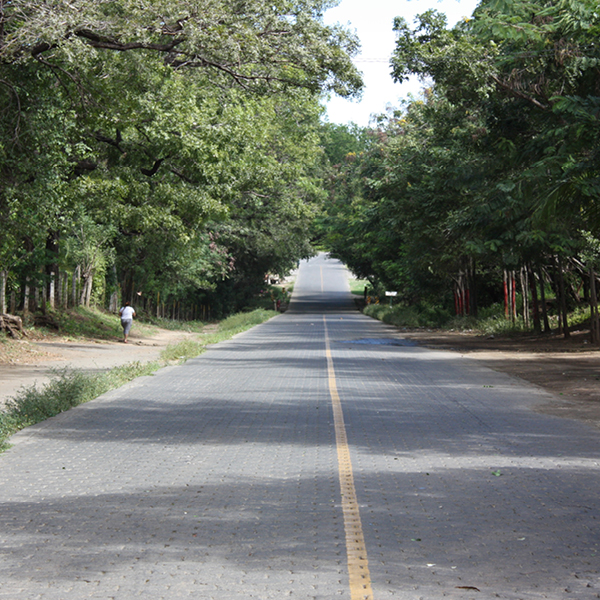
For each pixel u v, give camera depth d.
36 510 6.16
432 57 19.55
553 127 18.94
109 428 10.25
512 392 14.40
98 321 36.06
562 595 4.32
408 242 39.59
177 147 24.19
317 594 4.34
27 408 11.20
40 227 22.05
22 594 4.34
